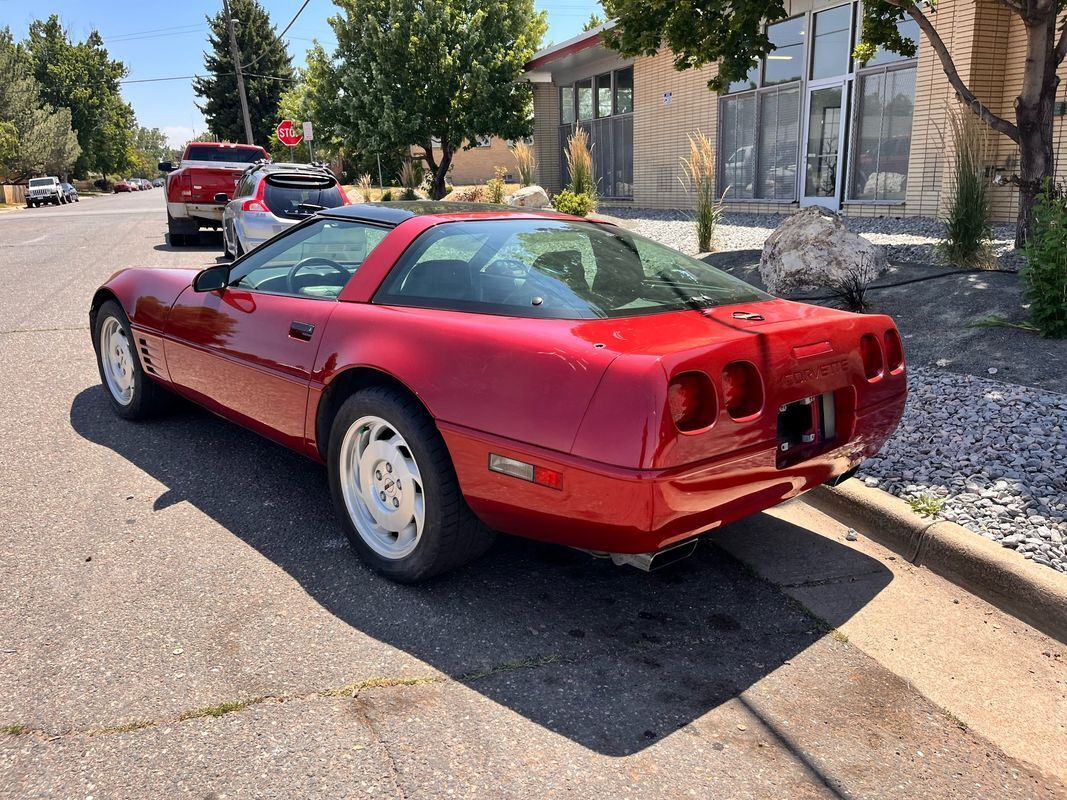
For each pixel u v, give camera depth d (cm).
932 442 434
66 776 209
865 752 228
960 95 759
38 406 519
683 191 1688
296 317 346
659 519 238
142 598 296
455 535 290
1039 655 276
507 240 321
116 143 7931
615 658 269
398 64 2112
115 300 478
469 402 268
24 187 5309
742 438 252
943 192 1066
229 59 5438
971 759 227
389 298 320
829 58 1297
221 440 463
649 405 231
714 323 279
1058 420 443
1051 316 572
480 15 2116
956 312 643
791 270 760
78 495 385
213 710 235
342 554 334
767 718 242
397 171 2364
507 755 221
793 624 293
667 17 898
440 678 254
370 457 314
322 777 211
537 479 252
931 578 326
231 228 1105
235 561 326
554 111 2252
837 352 286
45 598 295
